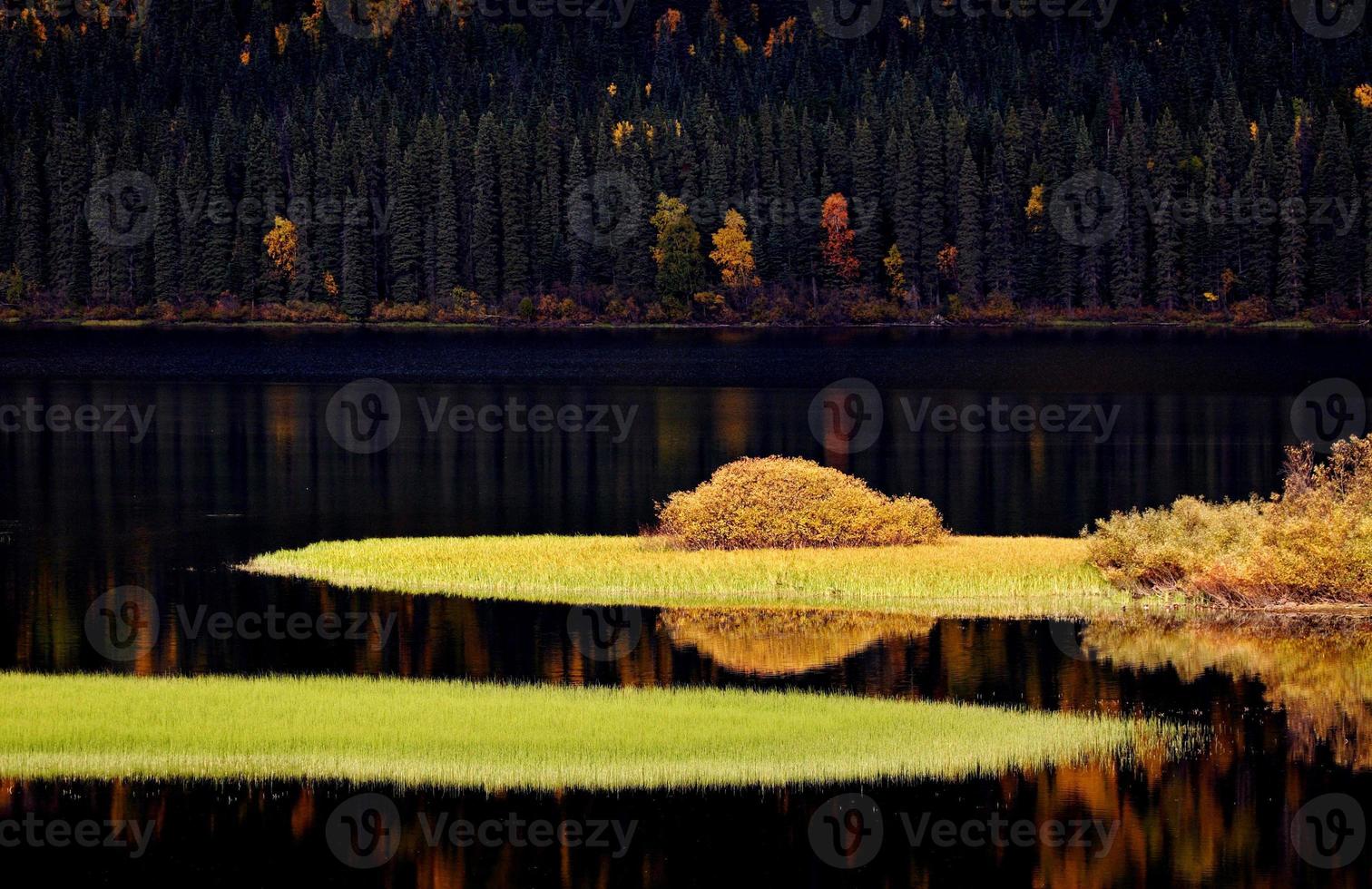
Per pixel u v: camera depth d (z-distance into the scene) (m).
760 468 64.25
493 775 33.84
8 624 50.88
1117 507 81.19
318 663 45.41
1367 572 53.38
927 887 28.70
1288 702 40.91
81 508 80.00
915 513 64.50
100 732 36.16
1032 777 34.50
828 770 34.44
